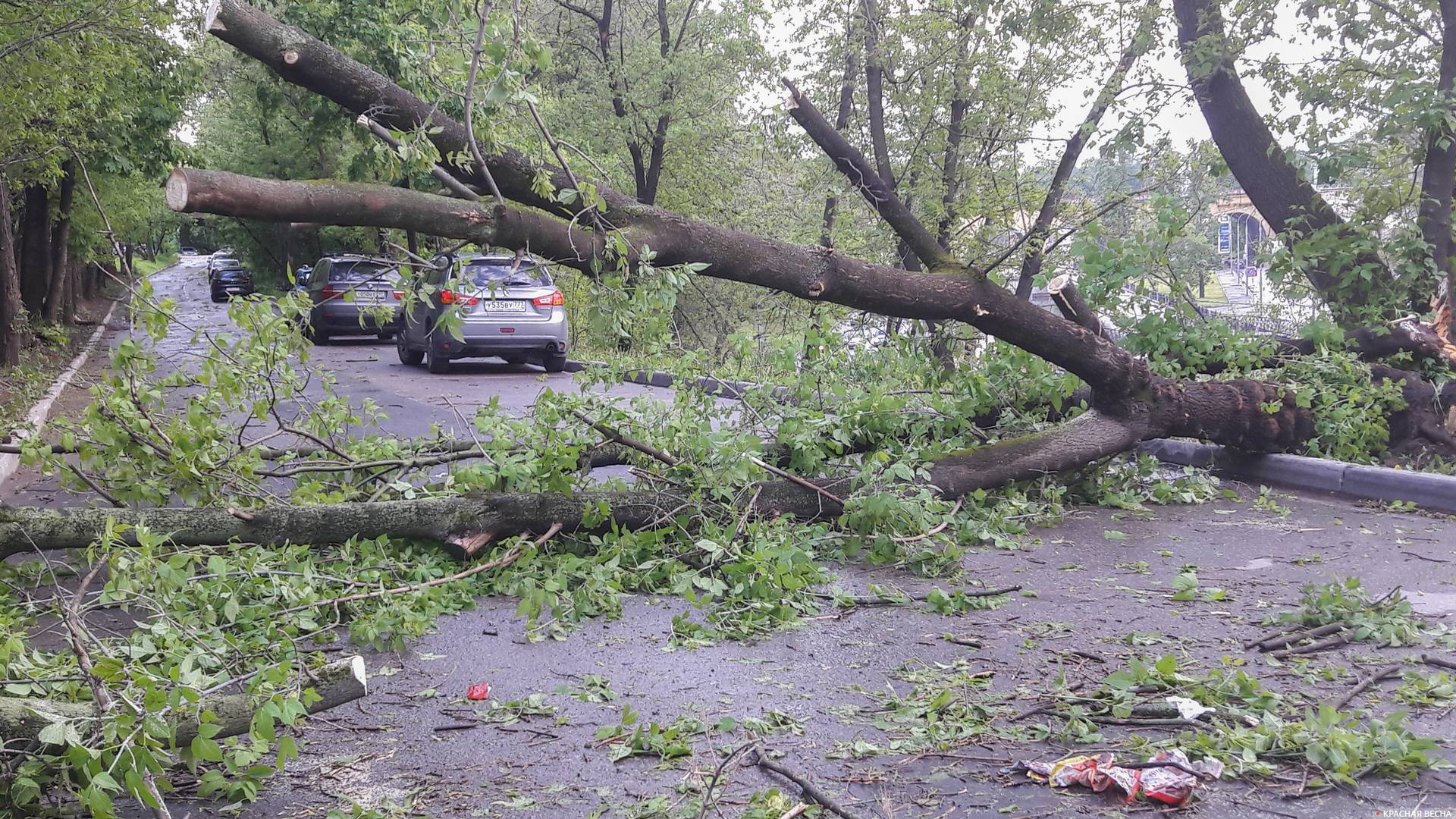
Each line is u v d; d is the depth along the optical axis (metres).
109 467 6.65
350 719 4.23
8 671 3.83
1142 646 4.95
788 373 8.16
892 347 9.00
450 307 6.33
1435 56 12.09
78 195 27.27
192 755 3.20
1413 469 9.55
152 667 4.30
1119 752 3.70
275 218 5.50
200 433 6.44
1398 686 4.33
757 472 7.01
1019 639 5.11
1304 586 5.50
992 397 9.11
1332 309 11.03
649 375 7.34
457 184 6.11
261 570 5.29
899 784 3.53
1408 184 11.62
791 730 4.02
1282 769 3.56
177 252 113.44
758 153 23.81
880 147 21.52
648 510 6.57
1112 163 16.39
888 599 5.81
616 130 29.28
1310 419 9.44
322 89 5.98
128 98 19.94
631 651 5.05
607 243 6.46
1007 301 8.05
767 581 5.58
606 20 29.95
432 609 5.58
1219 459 10.00
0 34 13.19
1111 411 8.59
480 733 4.06
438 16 6.27
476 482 6.49
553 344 19.41
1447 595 5.70
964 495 7.79
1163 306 10.05
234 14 5.63
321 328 26.55
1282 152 11.81
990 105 21.11
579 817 3.34
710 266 7.00
